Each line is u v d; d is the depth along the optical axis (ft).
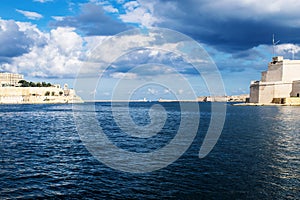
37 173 74.54
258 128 175.94
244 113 325.83
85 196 58.44
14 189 62.13
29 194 59.36
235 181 66.49
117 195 58.90
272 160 86.84
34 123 229.45
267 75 573.33
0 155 96.63
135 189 62.23
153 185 64.75
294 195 57.52
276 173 72.54
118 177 71.05
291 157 90.84
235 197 57.00
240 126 188.14
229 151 101.50
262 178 68.39
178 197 57.52
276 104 498.28
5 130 176.24
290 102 482.28
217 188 62.08
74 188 63.05
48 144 119.75
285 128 175.32
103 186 64.34
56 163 85.35
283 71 525.34
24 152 102.17
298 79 526.16
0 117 298.56
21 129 182.39
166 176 71.36
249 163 83.25
